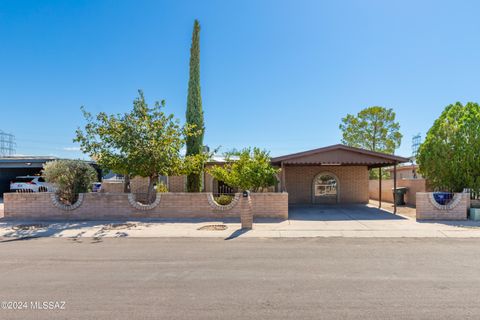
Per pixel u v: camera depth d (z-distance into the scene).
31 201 12.28
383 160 14.41
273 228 10.18
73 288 4.94
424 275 5.50
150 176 13.30
